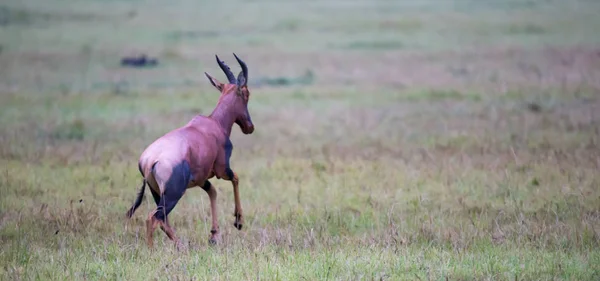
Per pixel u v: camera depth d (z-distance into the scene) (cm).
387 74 10356
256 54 12250
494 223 3653
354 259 3027
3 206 3950
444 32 14275
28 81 9912
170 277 2805
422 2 19838
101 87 9488
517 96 8238
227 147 3541
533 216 3744
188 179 3275
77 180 4616
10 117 7269
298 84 9738
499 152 5466
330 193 4347
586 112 7144
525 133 6166
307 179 4753
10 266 2944
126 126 6819
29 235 3416
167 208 3206
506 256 3069
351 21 16150
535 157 5178
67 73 10600
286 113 7644
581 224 3528
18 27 15375
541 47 12069
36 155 5384
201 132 3422
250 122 3684
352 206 4069
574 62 10631
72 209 3775
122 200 4138
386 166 5084
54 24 15950
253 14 18025
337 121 7175
